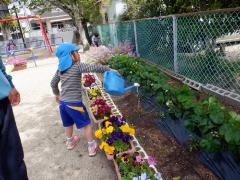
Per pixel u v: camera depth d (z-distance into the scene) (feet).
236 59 14.39
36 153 12.14
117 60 20.26
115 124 10.93
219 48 15.30
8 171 6.55
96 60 27.63
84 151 11.80
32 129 14.80
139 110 14.82
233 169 8.46
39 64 40.32
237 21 13.80
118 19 47.75
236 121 8.47
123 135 9.95
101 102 13.75
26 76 31.07
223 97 14.47
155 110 13.64
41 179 10.25
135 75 15.88
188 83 17.75
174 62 19.69
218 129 8.75
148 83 14.15
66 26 136.67
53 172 10.60
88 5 50.29
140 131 12.63
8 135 6.57
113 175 9.97
